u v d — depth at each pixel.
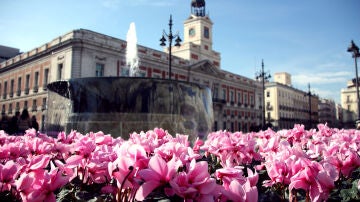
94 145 1.72
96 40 26.67
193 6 46.03
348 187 1.91
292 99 70.56
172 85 6.83
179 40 18.03
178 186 1.04
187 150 1.61
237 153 2.11
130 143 1.86
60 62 26.94
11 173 1.38
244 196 1.02
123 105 6.45
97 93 6.55
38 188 1.25
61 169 1.57
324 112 97.00
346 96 88.69
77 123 6.64
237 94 47.53
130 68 29.39
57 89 7.65
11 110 35.75
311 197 1.27
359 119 17.47
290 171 1.44
